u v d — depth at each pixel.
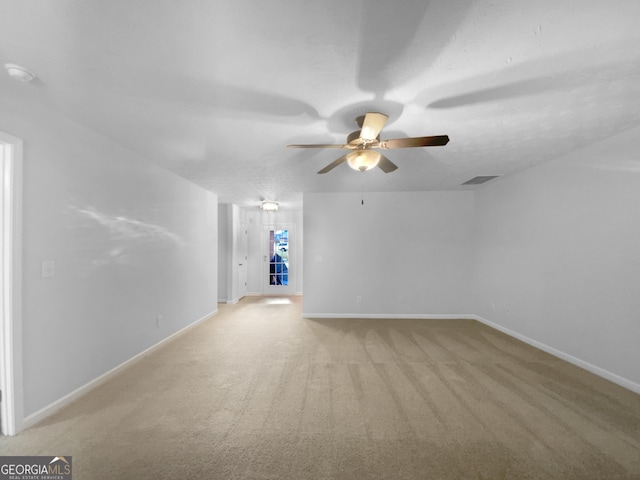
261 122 2.30
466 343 3.79
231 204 6.51
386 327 4.55
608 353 2.72
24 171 1.96
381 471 1.62
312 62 1.58
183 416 2.12
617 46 1.45
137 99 1.98
